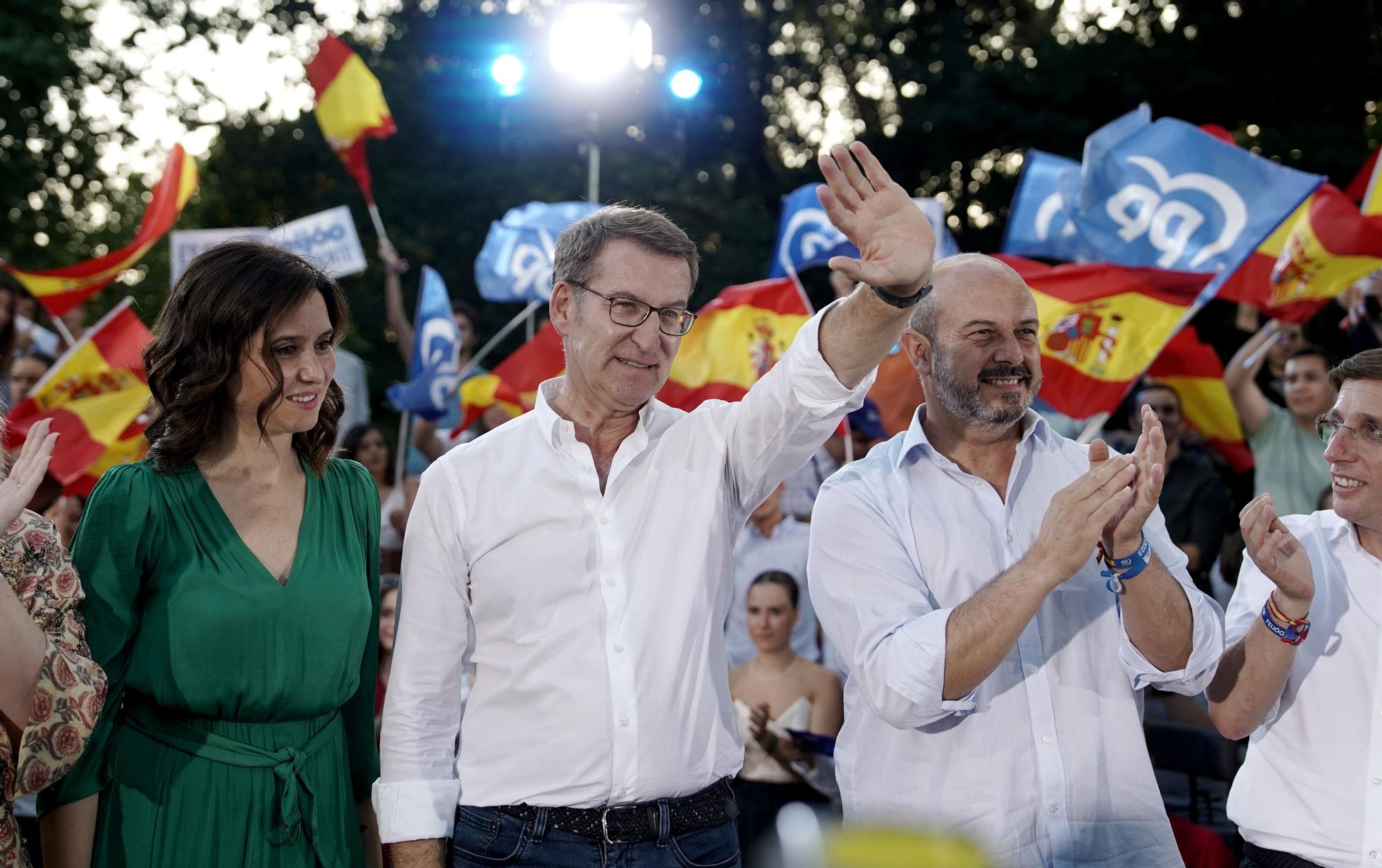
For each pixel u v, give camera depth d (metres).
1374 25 16.36
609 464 2.74
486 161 19.31
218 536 2.69
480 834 2.60
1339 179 16.00
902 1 20.27
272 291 2.66
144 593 2.67
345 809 2.79
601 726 2.55
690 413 2.79
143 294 22.53
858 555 2.88
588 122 10.66
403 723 2.68
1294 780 2.91
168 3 21.66
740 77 20.75
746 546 5.91
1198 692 2.81
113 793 2.62
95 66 19.92
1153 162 5.52
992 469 3.00
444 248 19.03
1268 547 2.77
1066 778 2.76
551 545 2.64
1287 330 6.80
